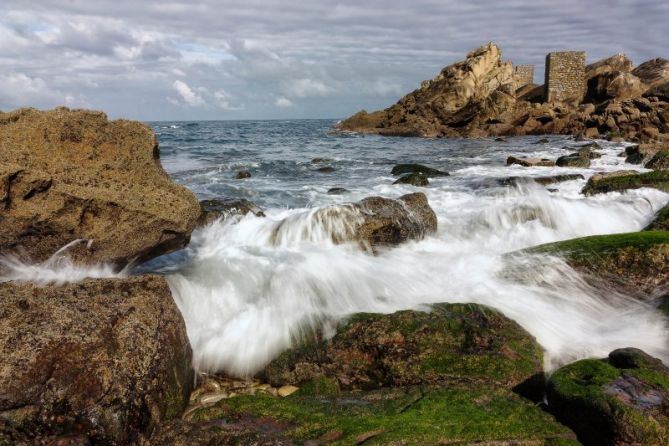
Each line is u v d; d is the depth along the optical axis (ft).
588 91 191.83
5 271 18.97
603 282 24.41
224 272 24.27
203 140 142.31
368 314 20.72
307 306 22.25
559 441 13.96
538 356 18.66
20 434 13.50
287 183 55.52
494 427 14.38
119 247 19.88
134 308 16.63
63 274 19.27
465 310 20.71
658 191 41.65
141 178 20.89
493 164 75.15
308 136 178.60
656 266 24.29
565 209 36.70
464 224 35.32
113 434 14.05
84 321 15.44
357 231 29.68
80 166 19.77
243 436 13.87
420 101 181.47
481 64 183.83
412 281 24.82
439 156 90.89
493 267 25.93
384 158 87.20
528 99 209.67
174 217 20.58
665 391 14.67
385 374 18.58
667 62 196.13
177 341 17.30
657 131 113.50
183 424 14.84
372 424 14.40
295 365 19.33
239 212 32.58
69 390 14.02
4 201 17.67
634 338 20.45
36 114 20.04
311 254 27.17
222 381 19.40
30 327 14.87
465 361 18.04
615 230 35.68
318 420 14.76
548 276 24.57
